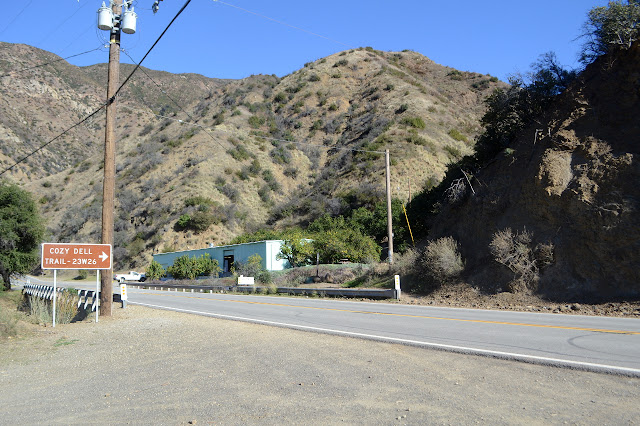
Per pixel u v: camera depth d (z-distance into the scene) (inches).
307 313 646.5
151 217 2667.3
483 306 687.1
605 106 789.9
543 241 732.7
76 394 279.7
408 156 2432.3
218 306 824.3
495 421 197.6
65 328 581.3
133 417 228.1
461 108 3631.9
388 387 256.5
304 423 206.4
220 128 3371.1
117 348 433.4
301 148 3289.9
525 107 987.3
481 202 939.3
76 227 2834.6
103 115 5324.8
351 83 3996.1
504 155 957.8
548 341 364.2
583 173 730.8
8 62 5280.5
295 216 2556.6
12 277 1584.6
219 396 255.4
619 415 199.2
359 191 2284.7
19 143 4065.0
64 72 5905.5
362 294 896.3
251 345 408.5
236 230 2532.0
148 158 3174.2
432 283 879.7
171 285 1665.8
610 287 629.3
